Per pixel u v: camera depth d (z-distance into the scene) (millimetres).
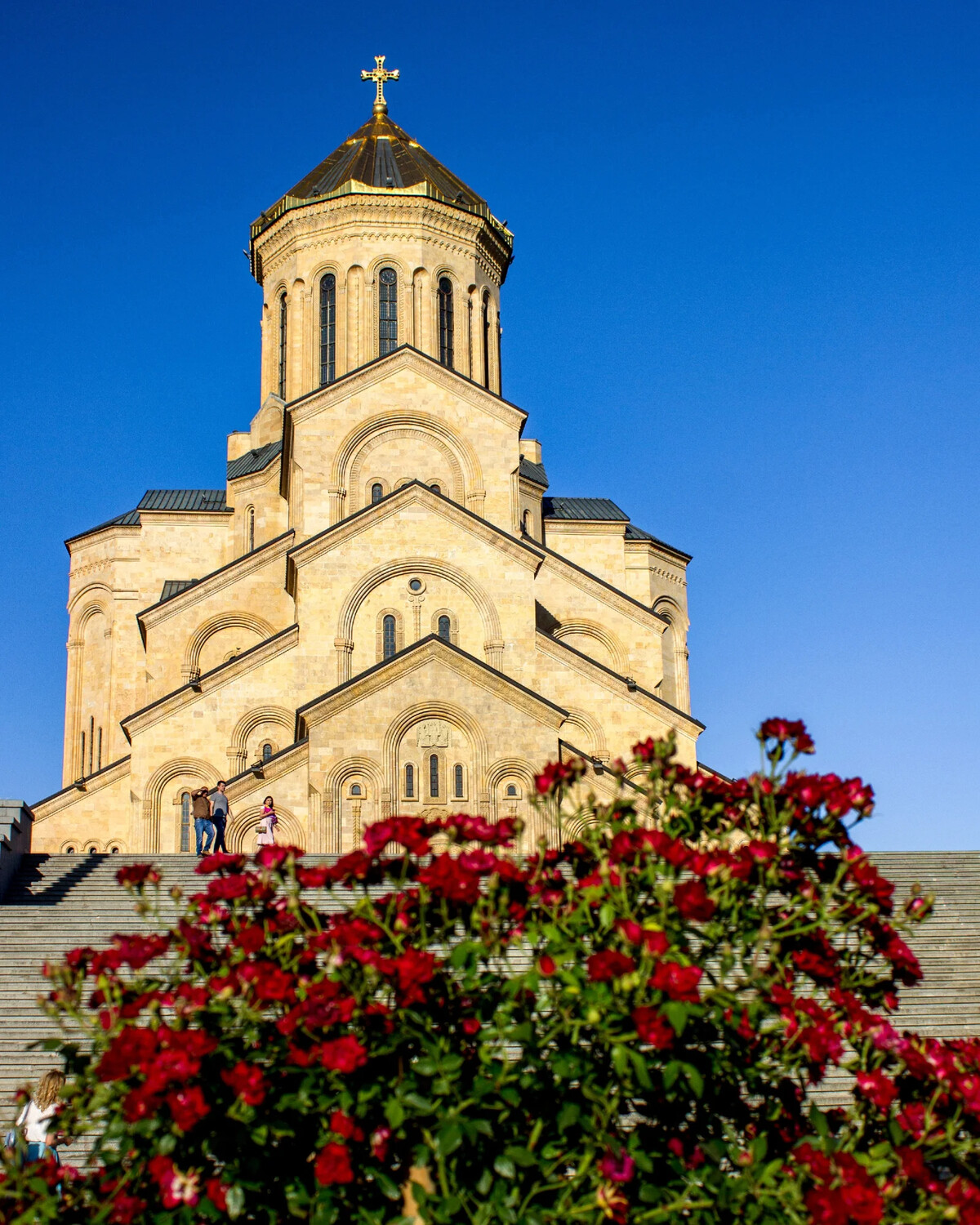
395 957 10406
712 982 11031
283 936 10969
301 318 54781
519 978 10516
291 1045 9961
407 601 44188
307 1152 10156
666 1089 10195
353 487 47469
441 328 54875
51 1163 10391
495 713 40156
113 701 55406
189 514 56719
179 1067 9328
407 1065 10367
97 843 48125
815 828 11719
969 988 23844
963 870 31156
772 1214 9914
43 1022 21406
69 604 58938
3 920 25750
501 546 44812
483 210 56344
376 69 62219
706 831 12227
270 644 43750
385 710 39750
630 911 10961
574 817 12414
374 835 10828
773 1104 11211
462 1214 9828
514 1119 10242
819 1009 10766
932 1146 10938
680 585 60344
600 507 59250
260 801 38938
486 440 48406
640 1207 10117
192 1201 9445
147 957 10359
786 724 11984
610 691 45281
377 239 54500
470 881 10500
